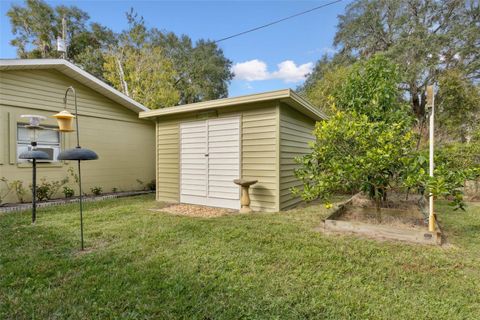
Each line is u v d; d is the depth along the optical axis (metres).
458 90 11.08
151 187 9.06
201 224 3.99
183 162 6.35
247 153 5.32
